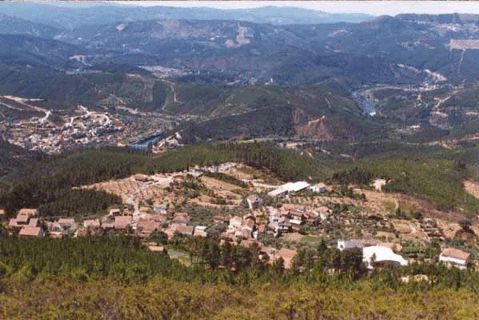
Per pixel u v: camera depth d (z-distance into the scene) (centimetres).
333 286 12388
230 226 18775
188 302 10519
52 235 17650
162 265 13425
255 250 15162
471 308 10306
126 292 10975
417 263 14400
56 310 9812
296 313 9881
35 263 12988
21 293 10981
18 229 18150
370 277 13450
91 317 9656
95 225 18275
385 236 18500
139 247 15425
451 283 12962
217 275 12950
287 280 12862
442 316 9994
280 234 18300
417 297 11350
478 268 15950
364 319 9800
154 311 10025
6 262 13012
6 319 9544
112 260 13550
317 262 14112
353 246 16350
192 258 15312
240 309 10144
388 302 10694
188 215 19888
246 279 12875
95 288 11431
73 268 12812
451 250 16425
